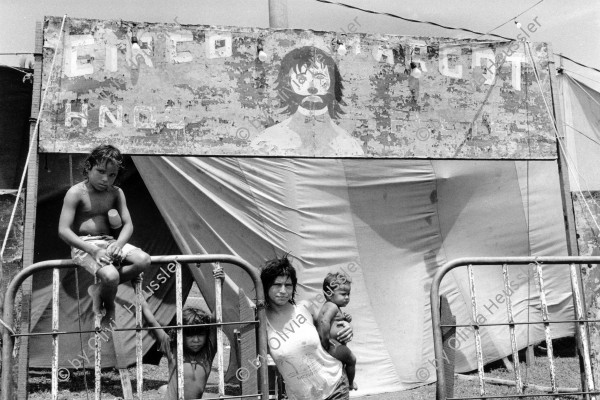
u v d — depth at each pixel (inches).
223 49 315.0
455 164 419.5
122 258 210.8
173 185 378.3
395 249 398.6
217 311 219.6
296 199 383.6
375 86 330.6
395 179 404.2
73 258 215.0
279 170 384.5
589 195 354.6
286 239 378.0
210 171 379.2
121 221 225.5
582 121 439.2
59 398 368.2
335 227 387.5
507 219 428.8
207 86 310.7
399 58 335.6
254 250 376.2
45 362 402.9
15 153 345.7
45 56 293.6
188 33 311.7
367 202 396.8
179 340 211.6
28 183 280.5
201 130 307.0
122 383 388.8
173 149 302.4
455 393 362.9
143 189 426.6
